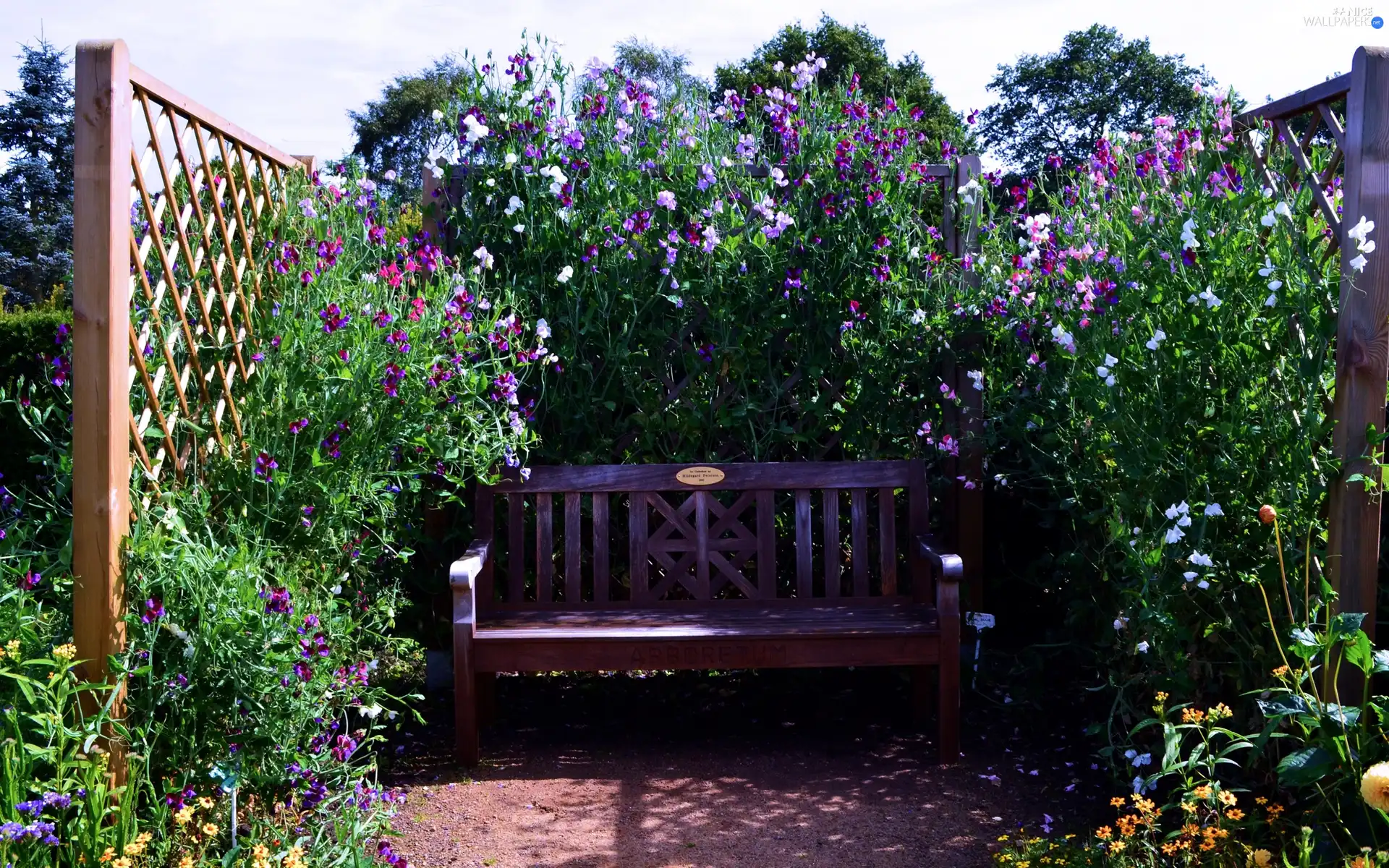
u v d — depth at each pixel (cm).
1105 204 371
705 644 324
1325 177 286
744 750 343
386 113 3800
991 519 425
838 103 417
